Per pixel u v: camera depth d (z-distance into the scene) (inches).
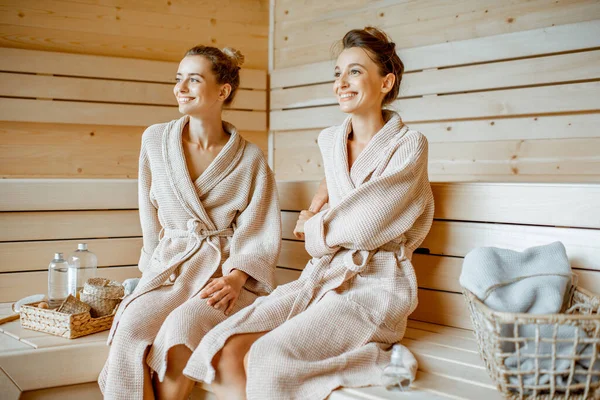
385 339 66.9
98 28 122.3
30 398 70.4
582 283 71.2
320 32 128.8
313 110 128.3
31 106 116.1
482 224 77.7
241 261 75.4
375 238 69.0
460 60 109.3
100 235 94.2
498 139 107.5
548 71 100.8
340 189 73.9
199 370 63.0
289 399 58.4
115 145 125.3
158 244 81.4
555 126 101.8
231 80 81.1
